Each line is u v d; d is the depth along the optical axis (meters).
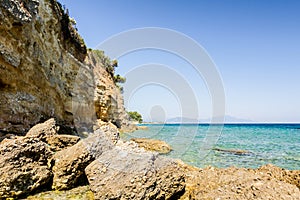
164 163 5.99
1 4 9.04
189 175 6.55
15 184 5.29
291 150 17.05
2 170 5.27
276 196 4.24
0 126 9.04
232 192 4.64
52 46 14.70
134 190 5.11
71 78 17.94
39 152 6.12
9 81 9.80
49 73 13.96
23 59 10.75
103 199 5.14
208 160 12.48
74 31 19.00
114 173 5.52
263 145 20.38
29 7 11.35
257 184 4.78
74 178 6.07
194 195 5.04
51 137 8.52
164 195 5.46
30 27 11.36
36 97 11.83
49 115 13.20
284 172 6.59
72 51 18.47
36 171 5.76
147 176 5.36
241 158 13.38
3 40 9.31
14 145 5.74
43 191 5.73
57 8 15.72
